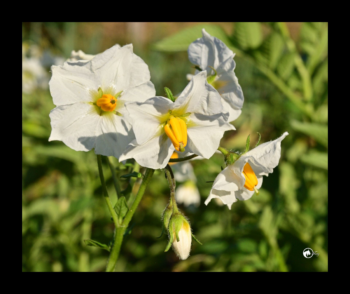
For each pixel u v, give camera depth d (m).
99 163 0.20
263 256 0.26
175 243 0.20
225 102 0.20
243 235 0.28
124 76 0.20
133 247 0.33
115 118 0.19
